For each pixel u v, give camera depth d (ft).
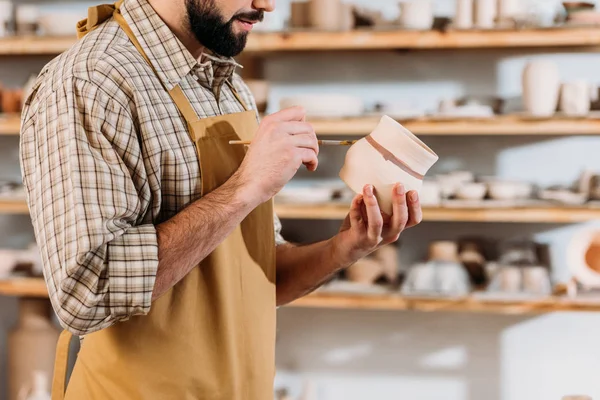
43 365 9.87
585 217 9.00
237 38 4.65
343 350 10.71
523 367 10.45
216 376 4.52
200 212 4.11
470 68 10.17
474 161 10.28
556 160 10.14
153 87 4.36
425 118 9.18
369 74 10.35
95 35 4.45
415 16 9.19
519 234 10.22
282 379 10.82
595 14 8.93
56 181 4.01
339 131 9.27
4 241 10.93
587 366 10.35
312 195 9.42
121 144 4.13
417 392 10.62
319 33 9.28
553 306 9.07
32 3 10.77
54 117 4.11
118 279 3.92
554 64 9.09
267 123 4.28
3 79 10.80
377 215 4.61
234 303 4.69
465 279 9.39
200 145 4.45
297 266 5.38
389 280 9.78
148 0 4.58
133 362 4.29
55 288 3.94
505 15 9.20
